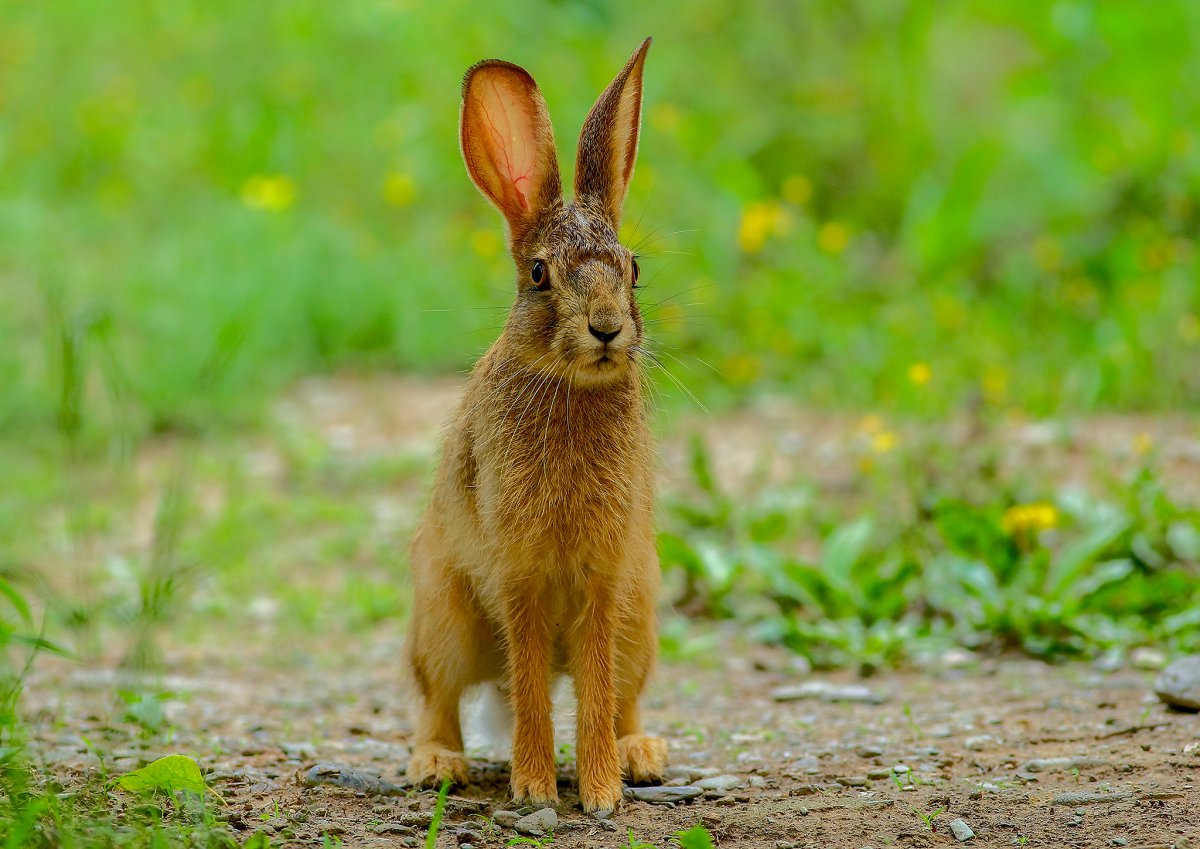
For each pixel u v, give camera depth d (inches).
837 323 673.0
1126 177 735.1
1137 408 571.5
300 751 303.0
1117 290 663.8
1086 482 491.5
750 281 693.9
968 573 407.2
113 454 578.9
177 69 883.4
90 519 522.9
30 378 616.4
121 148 828.0
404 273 720.3
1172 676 316.5
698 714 350.6
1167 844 228.4
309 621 454.6
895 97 870.4
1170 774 264.7
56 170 823.1
